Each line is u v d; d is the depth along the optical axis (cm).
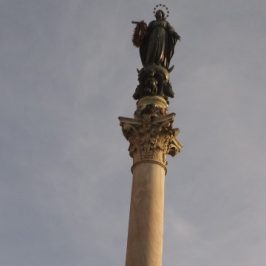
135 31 3534
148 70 3309
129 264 2647
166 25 3538
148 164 2953
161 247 2714
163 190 2912
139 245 2673
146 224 2733
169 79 3394
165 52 3450
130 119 3105
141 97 3272
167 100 3300
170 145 3091
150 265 2622
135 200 2834
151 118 3086
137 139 3048
